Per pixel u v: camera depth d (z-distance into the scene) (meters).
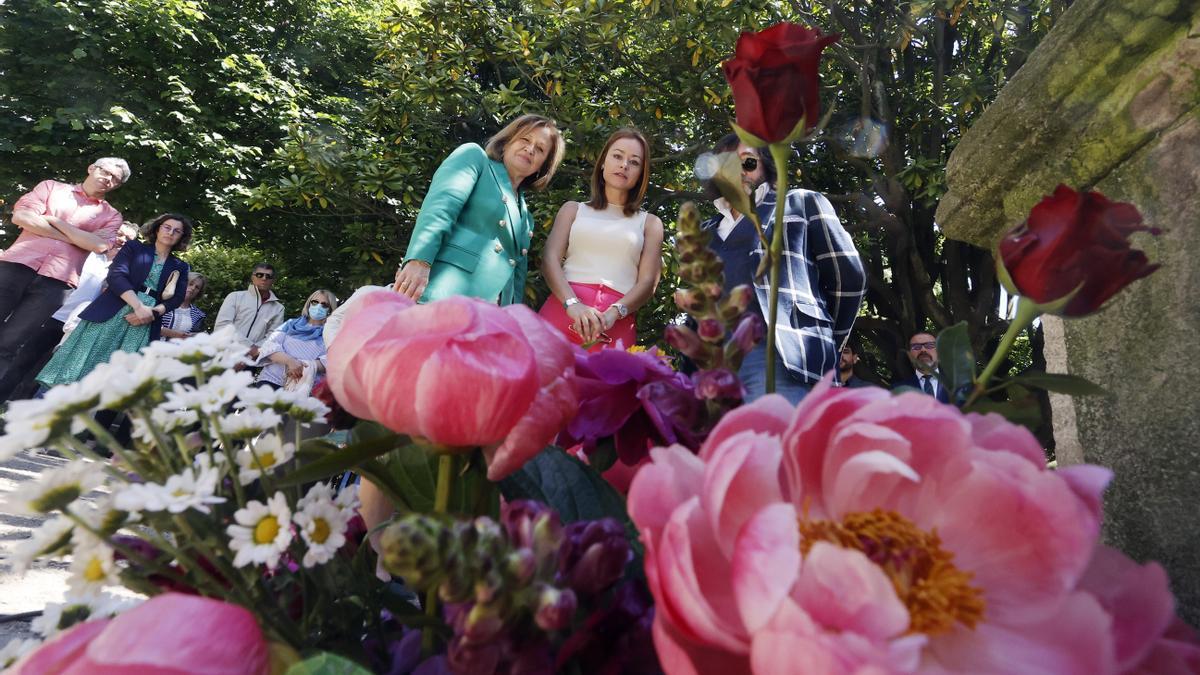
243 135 12.48
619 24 7.95
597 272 2.66
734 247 2.22
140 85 12.06
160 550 0.53
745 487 0.37
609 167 2.78
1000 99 0.98
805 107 0.52
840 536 0.37
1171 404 0.77
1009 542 0.37
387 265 9.73
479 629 0.34
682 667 0.33
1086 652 0.34
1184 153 0.78
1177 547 0.75
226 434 0.51
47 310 5.60
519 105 8.22
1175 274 0.78
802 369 2.01
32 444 0.42
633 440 0.59
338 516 0.50
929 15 7.30
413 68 8.67
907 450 0.39
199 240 13.30
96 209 5.90
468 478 0.56
